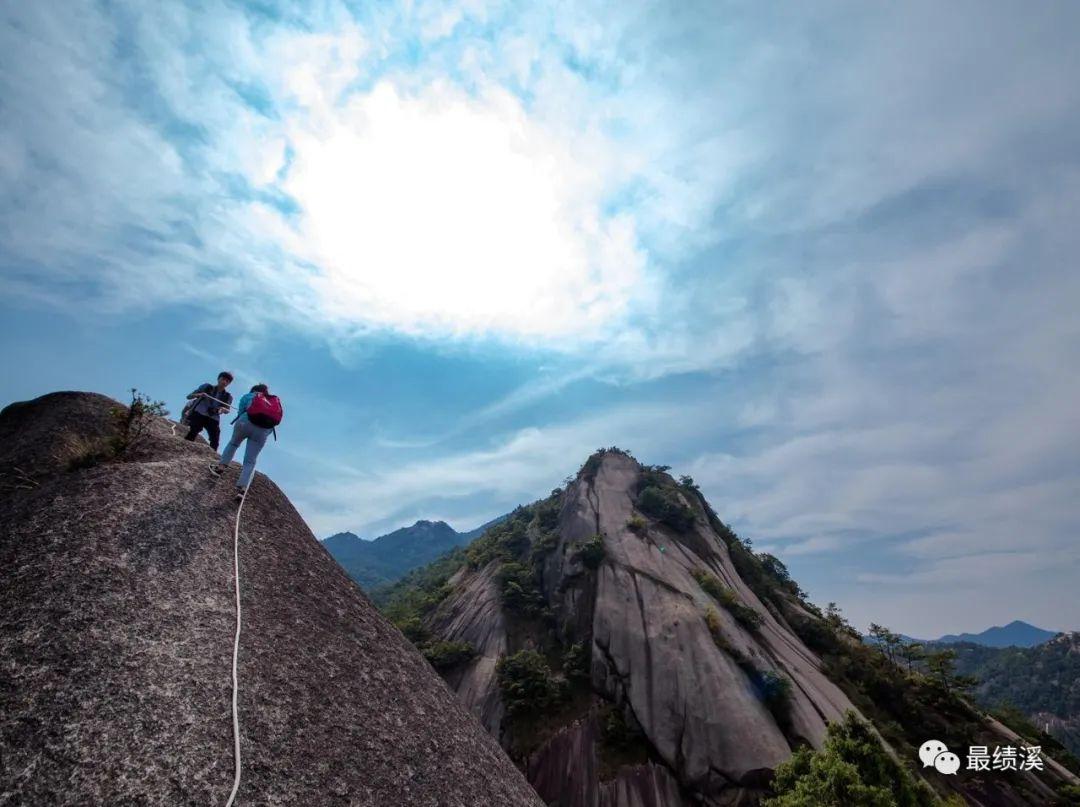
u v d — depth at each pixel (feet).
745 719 131.13
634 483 260.62
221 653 17.57
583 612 185.68
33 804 11.60
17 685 13.85
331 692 19.16
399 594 356.38
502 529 298.15
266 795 14.07
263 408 28.07
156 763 13.32
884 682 173.37
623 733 141.59
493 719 157.28
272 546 25.59
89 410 35.60
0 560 18.06
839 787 77.20
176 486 25.80
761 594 230.27
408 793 17.35
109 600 17.38
